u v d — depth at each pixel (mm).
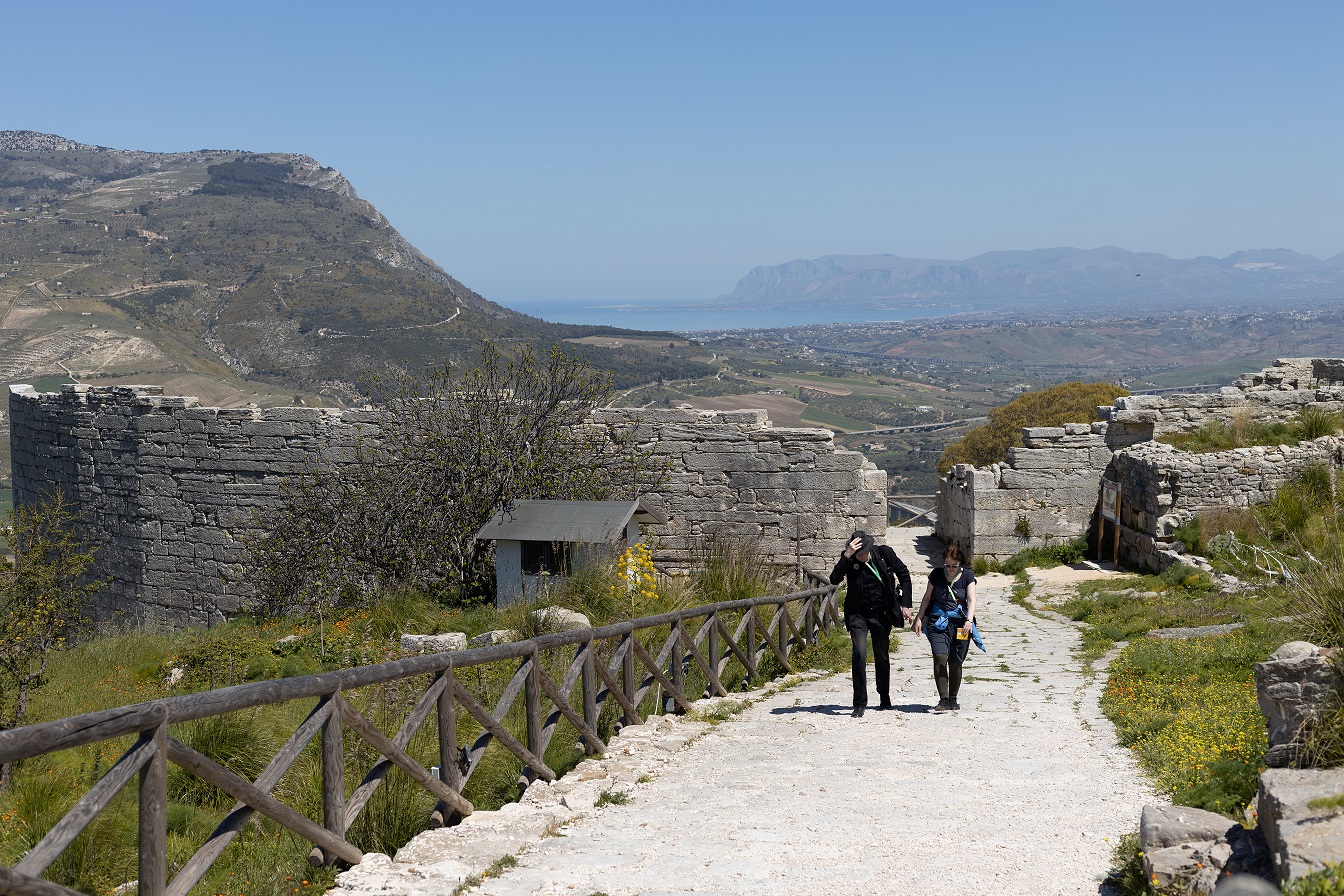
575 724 8547
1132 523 26250
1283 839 4062
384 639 17219
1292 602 7188
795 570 23953
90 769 9102
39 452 29359
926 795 7117
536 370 23312
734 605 12594
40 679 14711
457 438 22250
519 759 7836
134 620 27141
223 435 25812
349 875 5531
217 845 4797
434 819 6660
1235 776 6129
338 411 24984
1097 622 18656
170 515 26531
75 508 28266
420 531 21750
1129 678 11922
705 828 6406
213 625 26109
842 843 5914
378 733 5984
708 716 10742
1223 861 4473
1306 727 5328
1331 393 28766
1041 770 7883
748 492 24016
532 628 13703
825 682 13922
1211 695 9695
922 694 12602
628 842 6164
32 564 15609
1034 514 28578
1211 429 27625
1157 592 21172
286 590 22859
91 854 6926
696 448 24109
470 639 15672
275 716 10344
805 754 8898
